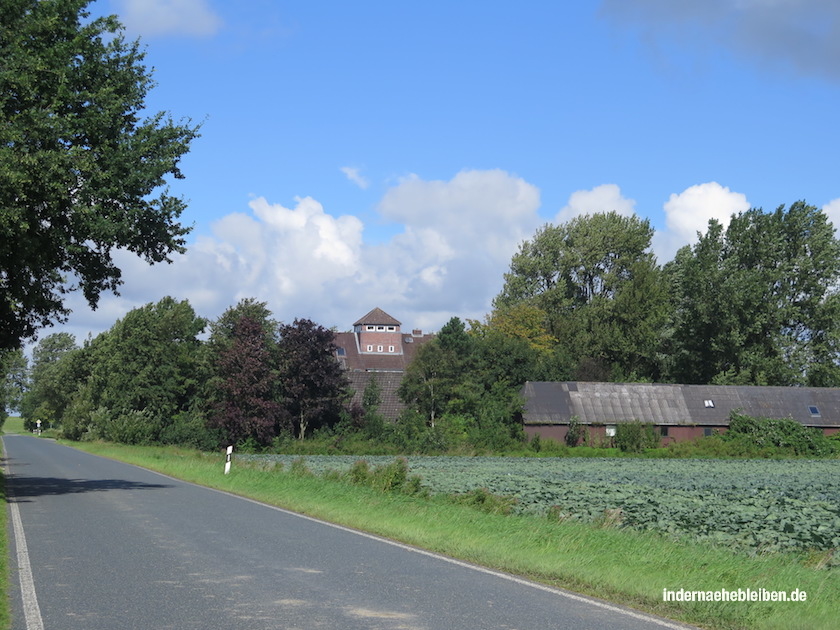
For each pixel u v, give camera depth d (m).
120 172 23.64
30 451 60.00
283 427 73.31
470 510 18.30
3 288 23.95
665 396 73.06
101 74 24.28
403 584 10.20
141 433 76.31
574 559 11.88
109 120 23.22
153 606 8.71
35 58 21.53
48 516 17.28
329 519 17.62
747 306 79.38
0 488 23.84
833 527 16.89
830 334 78.19
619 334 86.19
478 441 66.88
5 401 165.75
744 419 68.81
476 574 11.05
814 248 80.94
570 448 65.25
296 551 12.83
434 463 49.25
